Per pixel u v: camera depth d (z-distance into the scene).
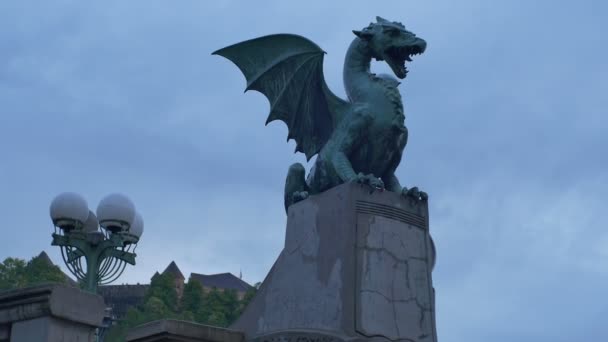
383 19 9.88
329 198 8.99
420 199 9.27
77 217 13.16
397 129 9.49
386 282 8.63
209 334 9.22
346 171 9.18
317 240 8.95
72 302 7.03
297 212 9.34
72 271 13.27
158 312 82.50
